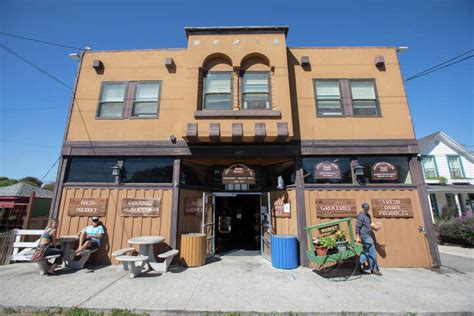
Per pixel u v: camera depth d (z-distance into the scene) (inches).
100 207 308.5
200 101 326.6
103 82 351.6
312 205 305.7
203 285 224.8
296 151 319.6
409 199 307.0
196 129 305.0
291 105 336.2
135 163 328.5
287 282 233.9
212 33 343.0
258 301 190.2
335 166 319.3
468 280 241.4
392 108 336.5
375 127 329.4
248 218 502.9
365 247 266.8
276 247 287.3
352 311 173.5
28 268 281.9
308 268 281.9
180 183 317.1
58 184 315.9
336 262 283.6
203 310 174.6
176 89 345.7
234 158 327.6
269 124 307.9
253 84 335.9
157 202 309.6
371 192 309.1
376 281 237.8
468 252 410.3
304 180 316.5
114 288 216.2
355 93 343.9
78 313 170.2
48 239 258.8
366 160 324.5
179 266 287.7
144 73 353.1
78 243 297.6
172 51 360.8
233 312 171.9
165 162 327.6
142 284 227.0
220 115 310.3
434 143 778.2
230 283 230.7
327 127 329.4
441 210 692.7
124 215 306.7
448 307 180.2
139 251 281.4
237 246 421.7
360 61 353.4
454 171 752.3
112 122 335.0
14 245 309.6
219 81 336.8
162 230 302.0
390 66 352.5
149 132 330.6
